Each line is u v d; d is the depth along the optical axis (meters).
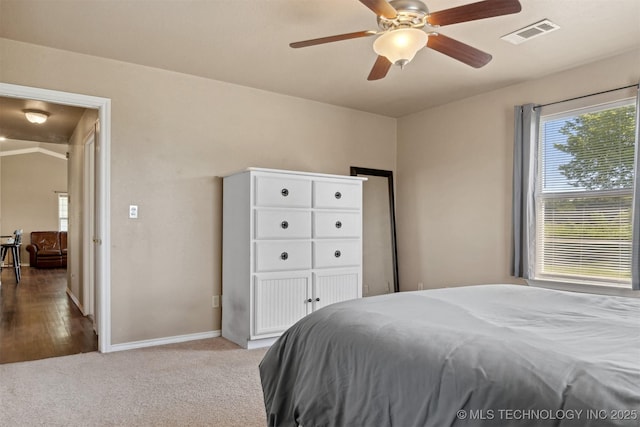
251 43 3.07
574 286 3.40
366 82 3.88
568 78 3.50
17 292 6.41
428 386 1.16
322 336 1.63
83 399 2.45
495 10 1.96
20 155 10.52
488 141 4.09
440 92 4.13
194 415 2.26
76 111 4.61
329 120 4.59
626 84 3.15
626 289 3.10
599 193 3.29
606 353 1.16
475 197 4.19
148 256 3.55
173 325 3.66
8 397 2.48
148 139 3.56
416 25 2.21
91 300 4.70
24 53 3.07
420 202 4.79
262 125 4.15
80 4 2.52
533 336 1.33
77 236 5.43
